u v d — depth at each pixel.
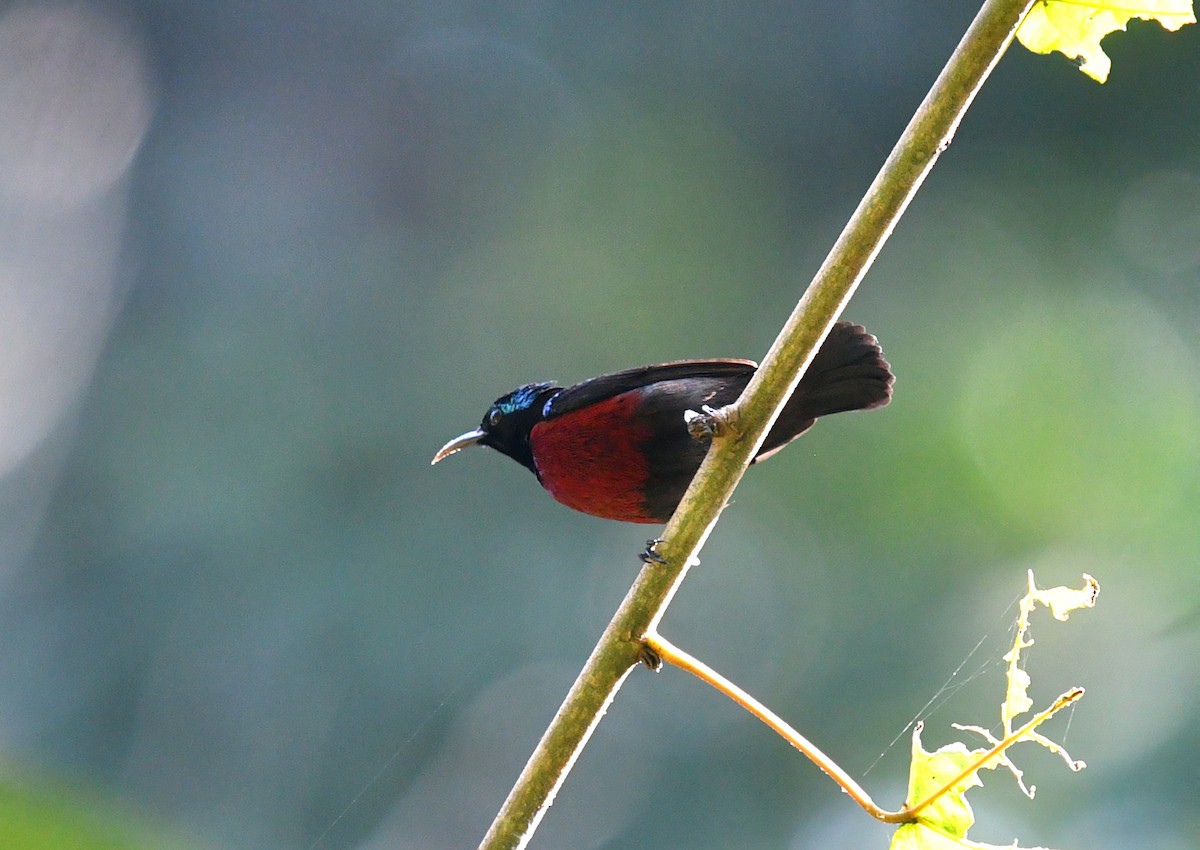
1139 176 14.58
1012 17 3.28
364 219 17.45
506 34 17.59
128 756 14.77
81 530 16.14
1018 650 3.35
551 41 17.33
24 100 18.77
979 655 12.25
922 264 15.12
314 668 14.59
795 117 16.55
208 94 18.61
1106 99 14.80
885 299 15.03
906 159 3.35
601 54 16.98
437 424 16.05
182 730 14.55
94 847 5.85
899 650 12.73
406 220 17.23
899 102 16.19
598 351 16.02
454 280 16.75
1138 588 11.90
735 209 16.45
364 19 18.20
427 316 16.59
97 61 18.83
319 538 15.34
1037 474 12.81
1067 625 11.85
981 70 3.30
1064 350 13.74
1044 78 15.01
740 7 16.66
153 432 16.58
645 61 16.94
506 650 14.51
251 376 16.61
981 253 14.97
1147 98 14.67
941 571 12.80
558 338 16.14
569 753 3.52
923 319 14.80
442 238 17.06
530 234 16.70
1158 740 11.21
